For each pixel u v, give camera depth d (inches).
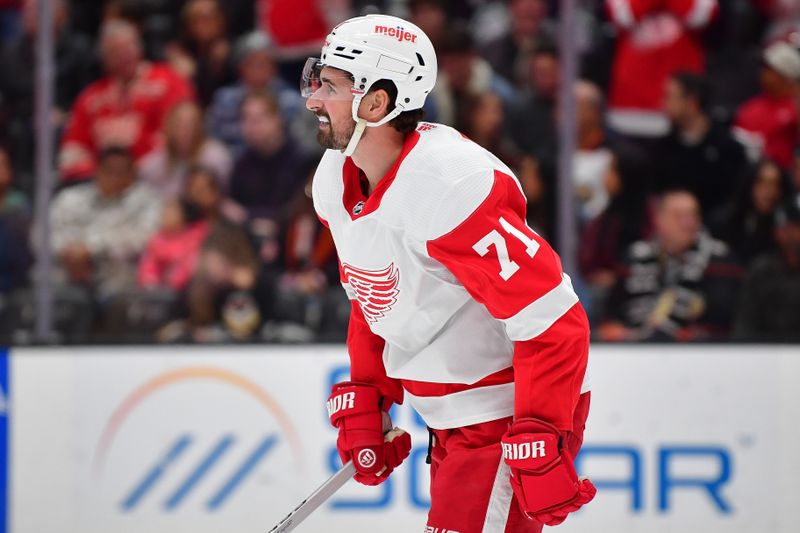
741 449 561.0
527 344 293.4
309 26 713.6
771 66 670.5
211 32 711.7
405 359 329.1
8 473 554.3
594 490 299.9
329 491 339.9
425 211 291.3
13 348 555.8
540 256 290.0
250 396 558.3
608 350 558.6
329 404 348.8
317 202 325.1
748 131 674.8
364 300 322.3
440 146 298.7
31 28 701.9
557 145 655.8
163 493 557.0
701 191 665.6
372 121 305.4
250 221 671.1
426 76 308.8
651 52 682.2
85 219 673.6
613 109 683.4
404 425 550.3
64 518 555.5
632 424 557.6
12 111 694.5
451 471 317.1
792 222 643.5
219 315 644.7
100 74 709.3
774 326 623.2
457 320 315.0
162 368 557.9
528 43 700.0
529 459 289.1
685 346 559.8
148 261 663.1
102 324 645.3
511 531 315.3
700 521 558.9
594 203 655.8
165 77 698.2
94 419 556.4
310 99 309.0
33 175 689.6
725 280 631.8
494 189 291.9
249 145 682.2
